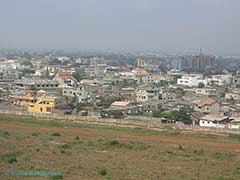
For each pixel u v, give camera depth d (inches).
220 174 1863.9
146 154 2281.0
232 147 2706.7
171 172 1851.6
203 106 4869.6
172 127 3486.7
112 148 2429.9
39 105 4441.4
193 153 2401.6
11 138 2662.4
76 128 3297.2
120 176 1715.1
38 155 2116.1
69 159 2044.8
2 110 4180.6
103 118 3821.4
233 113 4672.7
